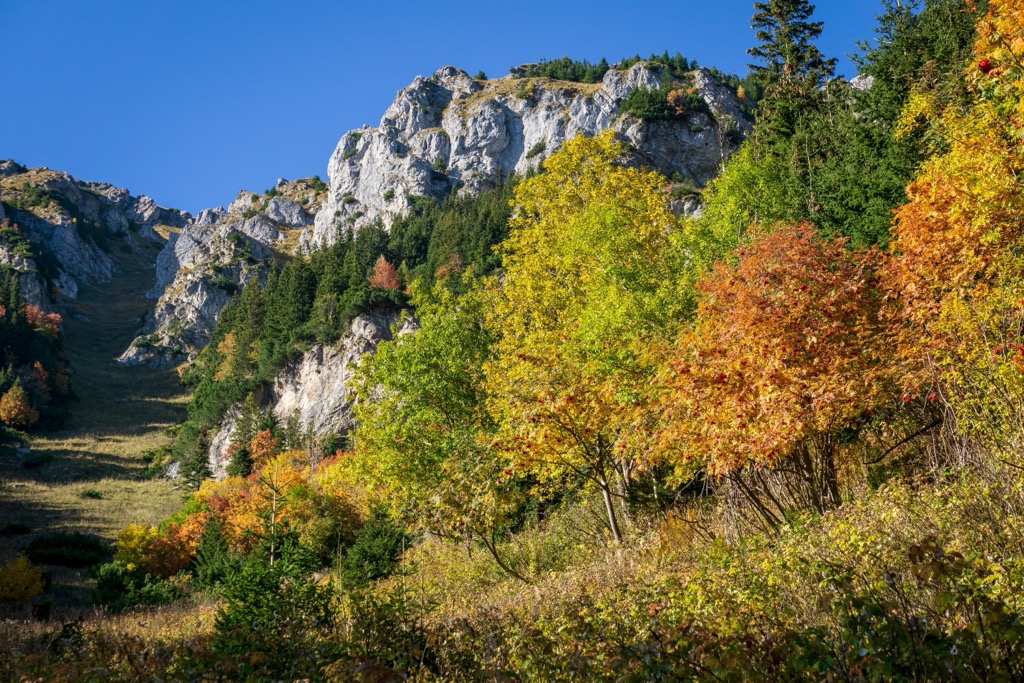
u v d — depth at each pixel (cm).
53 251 19375
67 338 15188
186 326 14750
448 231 10050
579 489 1845
